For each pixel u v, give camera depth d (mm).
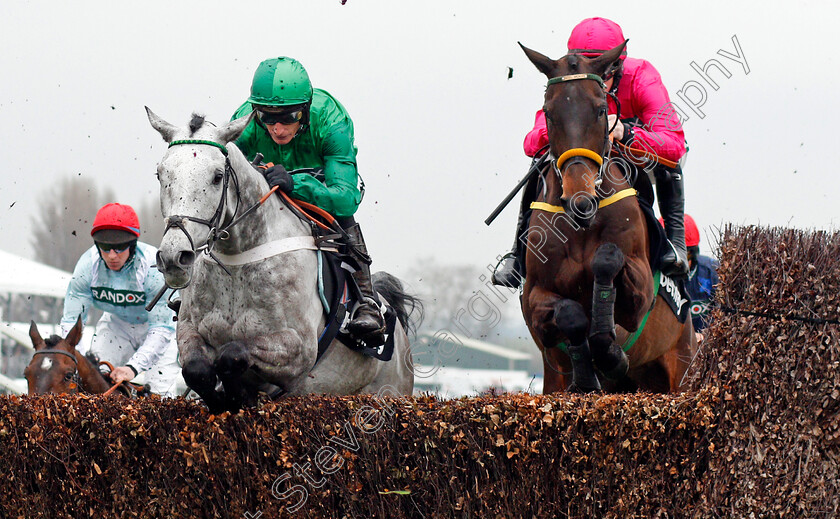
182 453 7309
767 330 7094
